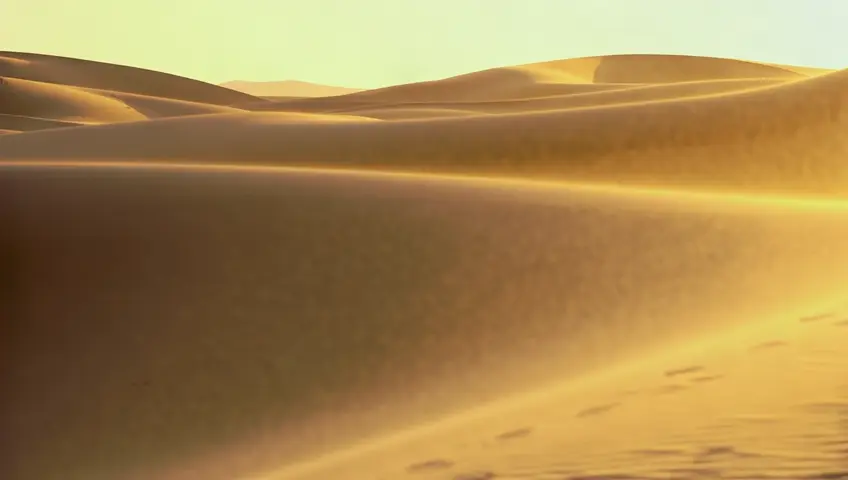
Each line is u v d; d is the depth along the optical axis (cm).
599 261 1496
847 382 669
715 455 546
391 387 1188
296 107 10219
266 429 1130
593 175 2784
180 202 1734
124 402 1235
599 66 14250
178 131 3678
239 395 1227
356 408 1143
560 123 3062
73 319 1405
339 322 1370
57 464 1123
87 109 8175
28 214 1669
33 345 1353
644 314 1295
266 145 3234
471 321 1345
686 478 516
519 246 1555
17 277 1484
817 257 1468
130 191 1794
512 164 2872
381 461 748
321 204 1728
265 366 1284
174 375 1282
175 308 1423
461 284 1449
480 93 11762
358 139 3145
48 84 8700
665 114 3067
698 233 1605
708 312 1255
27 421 1209
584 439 643
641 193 1992
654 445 591
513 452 649
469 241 1578
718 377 773
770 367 768
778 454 531
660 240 1577
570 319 1317
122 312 1419
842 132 2975
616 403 756
